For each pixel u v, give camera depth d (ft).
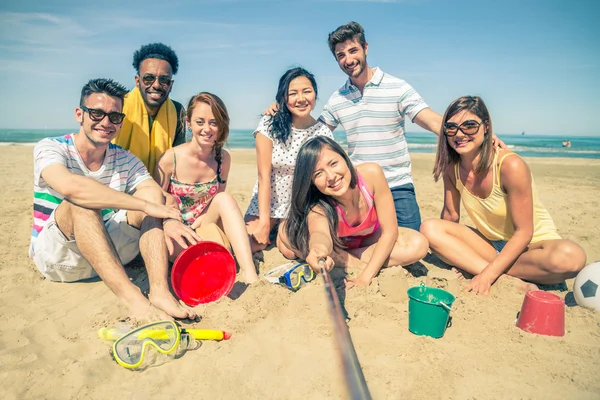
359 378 5.19
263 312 10.71
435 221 13.94
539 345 9.67
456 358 9.11
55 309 11.34
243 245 12.78
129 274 13.67
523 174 12.00
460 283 12.94
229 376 8.56
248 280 12.39
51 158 11.44
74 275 12.76
